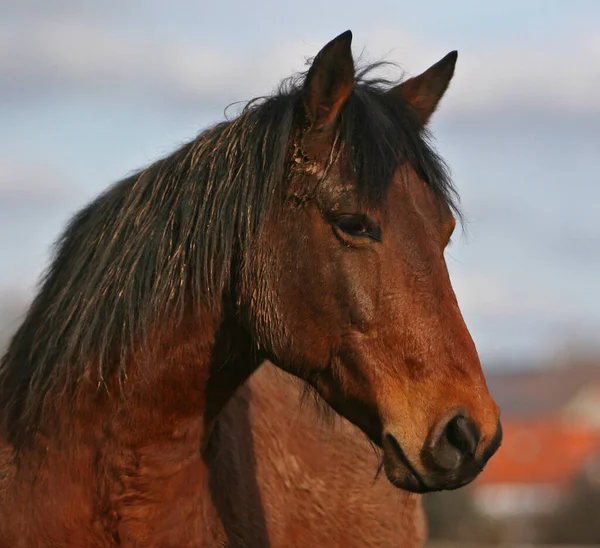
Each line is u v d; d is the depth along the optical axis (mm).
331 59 6766
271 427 8727
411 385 6566
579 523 36094
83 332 7141
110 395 7117
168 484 7230
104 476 7117
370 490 9664
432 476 6477
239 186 7020
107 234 7359
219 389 7379
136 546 7133
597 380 98562
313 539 8812
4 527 7086
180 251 7113
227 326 7211
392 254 6648
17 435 7293
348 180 6723
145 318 7090
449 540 33562
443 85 7945
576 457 60500
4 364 7812
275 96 7297
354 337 6703
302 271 6809
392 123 6949
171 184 7285
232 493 7820
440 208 6891
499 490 54719
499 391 103250
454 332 6598
